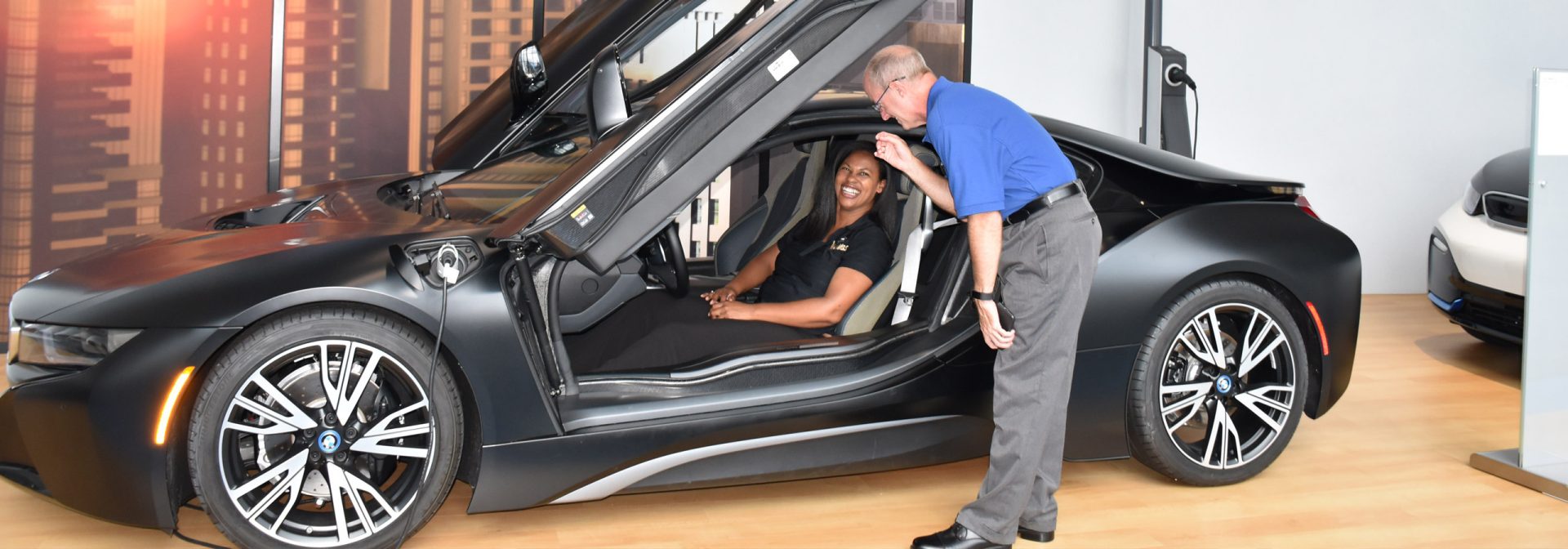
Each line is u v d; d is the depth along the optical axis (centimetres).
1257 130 581
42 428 214
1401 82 593
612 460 237
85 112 446
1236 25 571
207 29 460
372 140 489
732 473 249
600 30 311
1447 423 362
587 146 291
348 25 478
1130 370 271
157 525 216
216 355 214
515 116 320
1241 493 292
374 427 224
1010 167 227
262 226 255
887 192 278
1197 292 276
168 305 211
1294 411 290
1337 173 593
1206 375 284
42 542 242
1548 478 296
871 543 254
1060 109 569
